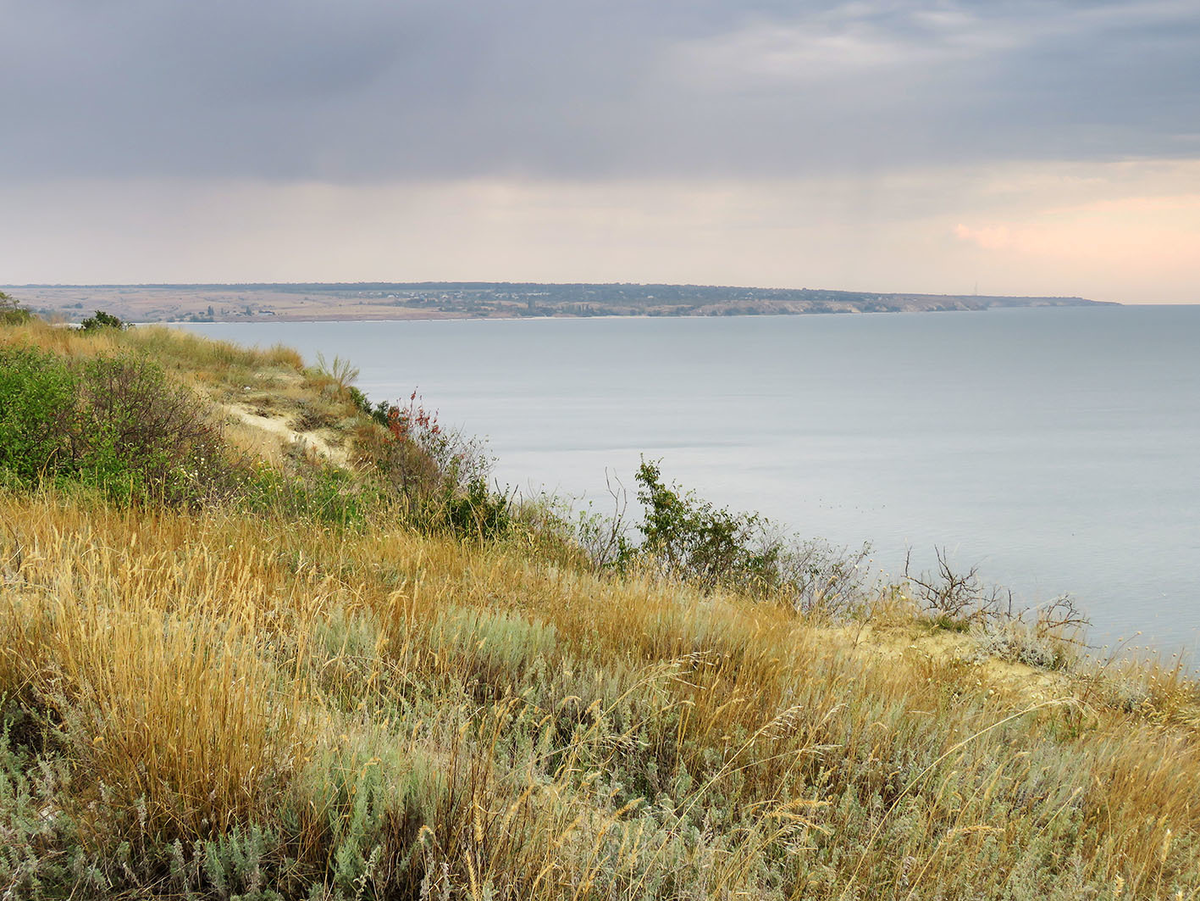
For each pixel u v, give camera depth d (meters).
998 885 3.50
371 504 10.49
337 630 5.00
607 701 4.61
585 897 2.81
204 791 2.92
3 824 2.69
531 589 6.93
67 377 11.80
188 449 10.73
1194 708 7.34
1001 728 5.44
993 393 149.75
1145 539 43.78
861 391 151.00
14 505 6.68
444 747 3.69
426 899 2.68
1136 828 4.07
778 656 5.95
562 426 90.56
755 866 3.31
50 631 3.88
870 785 4.25
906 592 10.63
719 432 89.62
